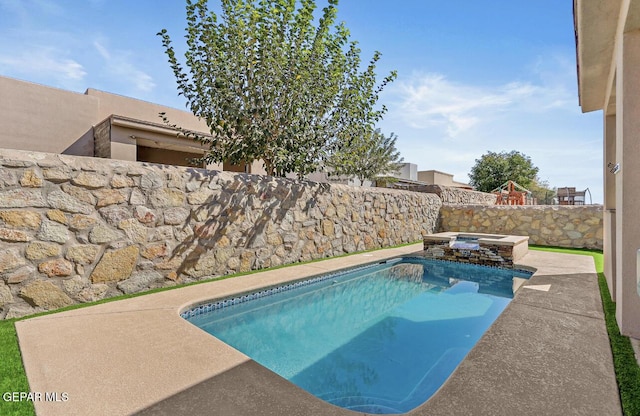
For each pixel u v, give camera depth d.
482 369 2.29
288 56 6.58
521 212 10.38
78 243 3.81
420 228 10.77
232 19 6.39
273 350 3.43
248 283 4.84
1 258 3.29
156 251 4.51
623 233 2.89
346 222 7.80
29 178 3.48
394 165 28.27
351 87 7.39
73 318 3.33
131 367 2.32
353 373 2.94
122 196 4.19
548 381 2.13
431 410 1.83
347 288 5.86
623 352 2.55
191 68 6.49
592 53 3.57
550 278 5.26
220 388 2.07
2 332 2.94
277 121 6.79
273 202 6.12
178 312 3.61
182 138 11.14
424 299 5.24
